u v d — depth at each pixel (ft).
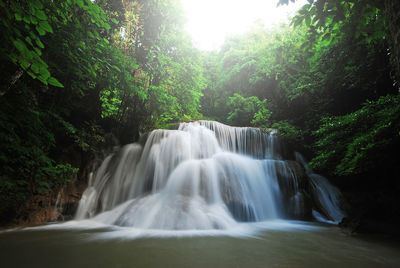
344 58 33.14
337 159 24.06
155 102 36.99
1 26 9.87
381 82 31.24
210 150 34.63
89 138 26.78
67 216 21.12
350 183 27.63
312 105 43.98
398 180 20.15
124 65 24.98
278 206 25.02
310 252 10.69
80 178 24.73
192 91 47.09
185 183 22.84
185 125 38.29
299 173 27.43
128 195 25.93
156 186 26.63
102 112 32.19
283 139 38.88
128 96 33.42
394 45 6.89
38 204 19.03
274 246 11.78
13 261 8.83
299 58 45.32
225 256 9.76
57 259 9.12
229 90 76.33
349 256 10.12
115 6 30.04
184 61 44.83
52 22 16.33
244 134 40.09
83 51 19.75
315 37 16.35
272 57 54.44
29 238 13.10
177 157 29.99
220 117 76.89
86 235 13.97
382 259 9.73
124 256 9.57
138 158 30.19
